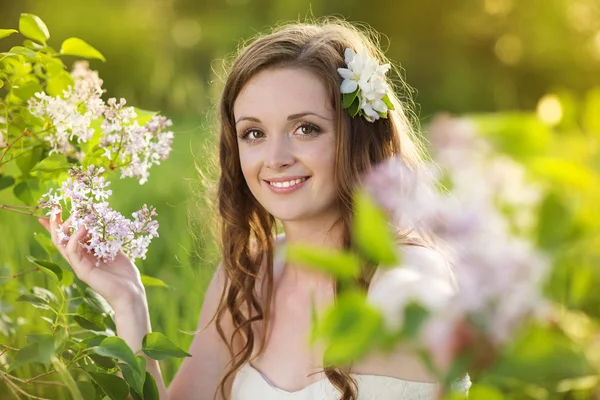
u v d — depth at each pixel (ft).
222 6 53.83
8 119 6.25
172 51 44.34
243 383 6.21
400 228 5.30
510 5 51.80
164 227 13.16
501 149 1.69
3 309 6.32
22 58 6.12
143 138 6.08
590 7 49.49
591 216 1.74
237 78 6.03
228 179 6.70
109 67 40.37
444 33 54.44
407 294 2.17
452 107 46.14
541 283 1.68
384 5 55.77
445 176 1.72
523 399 2.27
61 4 45.52
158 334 5.14
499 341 1.78
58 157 6.03
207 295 6.98
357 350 1.97
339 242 6.00
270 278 6.41
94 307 5.61
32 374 7.24
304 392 5.74
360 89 5.85
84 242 5.61
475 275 1.68
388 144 6.23
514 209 1.72
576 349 1.72
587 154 1.79
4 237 9.09
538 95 49.21
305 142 5.84
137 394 5.25
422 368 5.34
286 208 5.94
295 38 6.01
